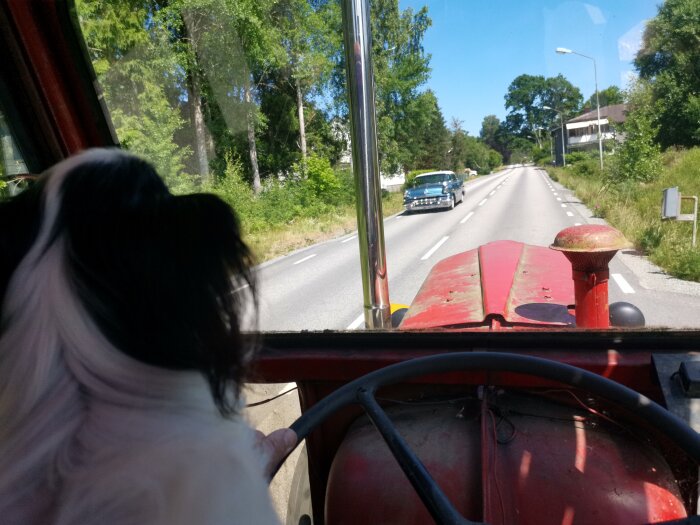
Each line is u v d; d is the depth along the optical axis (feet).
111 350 1.97
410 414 5.34
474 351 4.89
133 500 1.91
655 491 4.33
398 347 5.21
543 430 4.85
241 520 1.99
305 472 5.78
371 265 6.66
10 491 1.98
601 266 6.56
